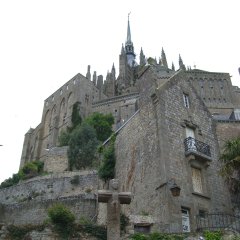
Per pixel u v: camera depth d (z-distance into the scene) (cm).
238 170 2028
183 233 1595
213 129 2633
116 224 1323
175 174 2100
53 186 3678
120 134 2858
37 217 2859
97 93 8812
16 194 3784
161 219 1939
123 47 12300
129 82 10362
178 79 2614
